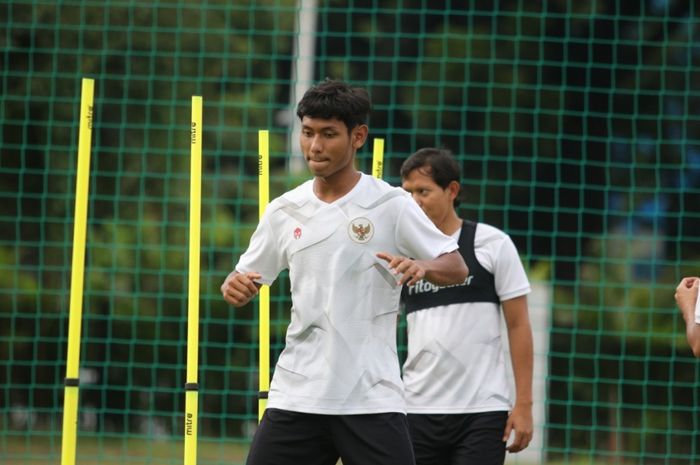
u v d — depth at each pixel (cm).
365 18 6525
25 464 4288
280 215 1748
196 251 1992
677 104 6638
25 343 5909
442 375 2178
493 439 2156
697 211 6588
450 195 2222
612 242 6544
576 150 6562
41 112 5750
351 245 1708
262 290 2067
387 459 1688
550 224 6525
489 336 2189
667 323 6188
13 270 5866
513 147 6519
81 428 6041
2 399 5853
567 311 6272
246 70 5841
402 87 6431
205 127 5475
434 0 6544
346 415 1694
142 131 5769
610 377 6147
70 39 5691
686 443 5984
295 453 1725
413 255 1728
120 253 5684
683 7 6575
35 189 5850
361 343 1700
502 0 6525
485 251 2200
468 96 6462
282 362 1745
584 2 6475
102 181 5769
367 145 5034
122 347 5972
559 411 6109
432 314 2194
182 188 5731
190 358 1978
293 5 5894
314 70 6138
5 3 5562
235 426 5778
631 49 6562
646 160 6625
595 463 5872
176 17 5728
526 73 6512
